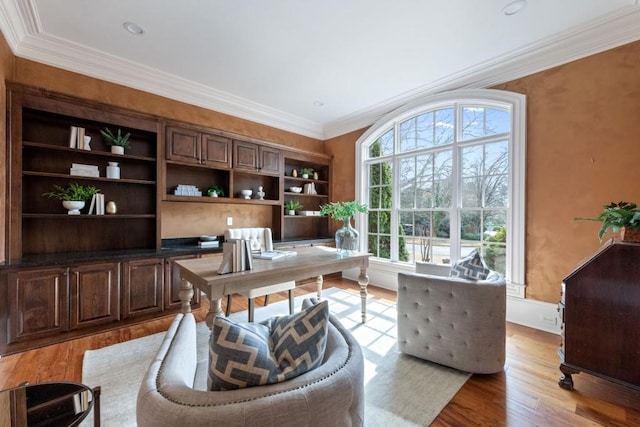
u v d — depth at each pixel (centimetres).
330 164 537
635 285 172
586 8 233
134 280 292
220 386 86
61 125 295
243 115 439
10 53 258
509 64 310
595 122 262
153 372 90
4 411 114
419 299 224
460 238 365
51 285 247
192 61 316
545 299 289
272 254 282
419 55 303
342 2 225
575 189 272
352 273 493
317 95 409
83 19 245
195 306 337
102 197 301
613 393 185
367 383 195
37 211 282
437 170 391
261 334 101
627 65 246
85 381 193
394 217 439
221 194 407
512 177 312
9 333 229
